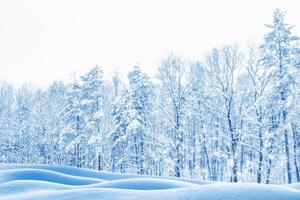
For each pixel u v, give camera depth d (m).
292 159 32.44
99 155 39.84
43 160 51.69
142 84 38.09
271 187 9.34
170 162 35.06
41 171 20.55
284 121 28.47
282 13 29.56
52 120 52.22
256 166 29.44
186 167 39.41
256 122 30.58
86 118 41.72
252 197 8.55
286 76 27.86
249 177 30.00
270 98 28.48
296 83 27.53
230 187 9.33
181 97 37.22
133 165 38.00
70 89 44.78
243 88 33.41
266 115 29.84
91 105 43.28
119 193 10.27
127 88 38.94
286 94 27.92
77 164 45.25
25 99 56.78
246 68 32.56
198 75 38.25
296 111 27.77
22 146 52.03
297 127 30.70
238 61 32.84
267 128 30.05
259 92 31.80
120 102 38.25
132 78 38.59
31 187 14.91
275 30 29.62
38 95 58.41
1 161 50.72
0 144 51.69
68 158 48.31
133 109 36.50
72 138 43.75
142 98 37.94
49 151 52.03
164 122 40.69
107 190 10.62
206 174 38.59
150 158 38.41
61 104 52.91
